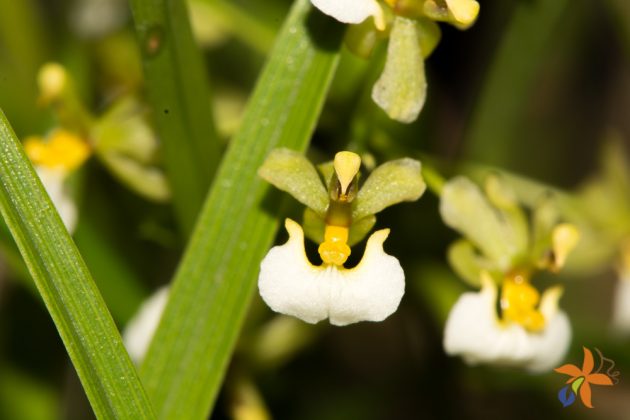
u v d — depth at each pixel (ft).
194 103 0.39
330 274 0.38
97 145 0.44
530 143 0.58
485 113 0.47
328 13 0.38
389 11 0.39
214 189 0.39
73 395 0.49
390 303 0.38
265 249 0.39
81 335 0.37
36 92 0.48
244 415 0.45
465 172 0.46
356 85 0.42
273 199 0.39
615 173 0.49
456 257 0.42
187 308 0.39
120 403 0.37
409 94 0.39
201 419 0.38
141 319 0.43
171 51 0.39
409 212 0.46
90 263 0.43
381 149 0.43
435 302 0.46
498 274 0.42
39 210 0.37
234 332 0.39
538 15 0.45
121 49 0.49
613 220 0.49
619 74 0.59
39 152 0.44
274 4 0.46
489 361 0.41
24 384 0.45
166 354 0.39
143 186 0.44
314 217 0.39
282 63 0.39
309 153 0.45
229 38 0.48
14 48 0.48
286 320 0.45
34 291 0.41
